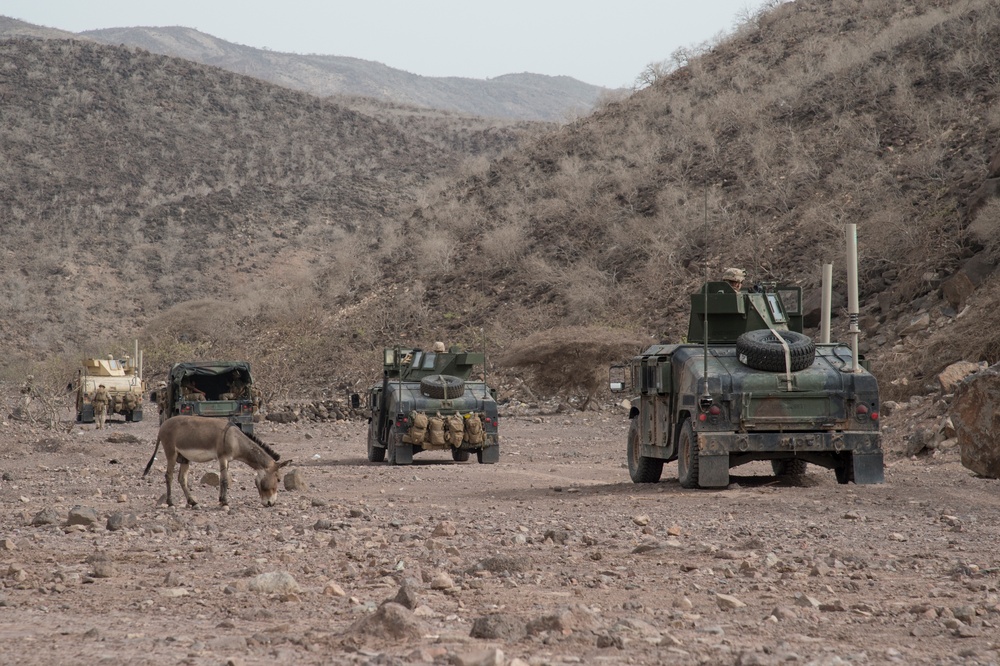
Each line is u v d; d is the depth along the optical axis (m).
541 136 86.38
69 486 19.30
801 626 6.97
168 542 11.60
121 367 51.12
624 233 62.97
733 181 63.50
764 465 22.36
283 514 14.32
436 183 86.00
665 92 82.69
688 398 16.73
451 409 25.70
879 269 46.97
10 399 59.69
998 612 7.35
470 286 65.75
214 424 15.26
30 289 107.38
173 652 6.15
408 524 13.10
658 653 6.06
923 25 69.25
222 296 111.25
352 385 58.78
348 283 73.81
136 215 125.44
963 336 32.38
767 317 18.06
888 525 12.30
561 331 48.78
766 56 80.25
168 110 150.62
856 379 16.44
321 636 6.49
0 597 8.18
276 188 137.00
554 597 8.06
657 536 11.55
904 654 6.17
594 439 34.00
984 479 17.50
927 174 52.31
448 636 6.52
